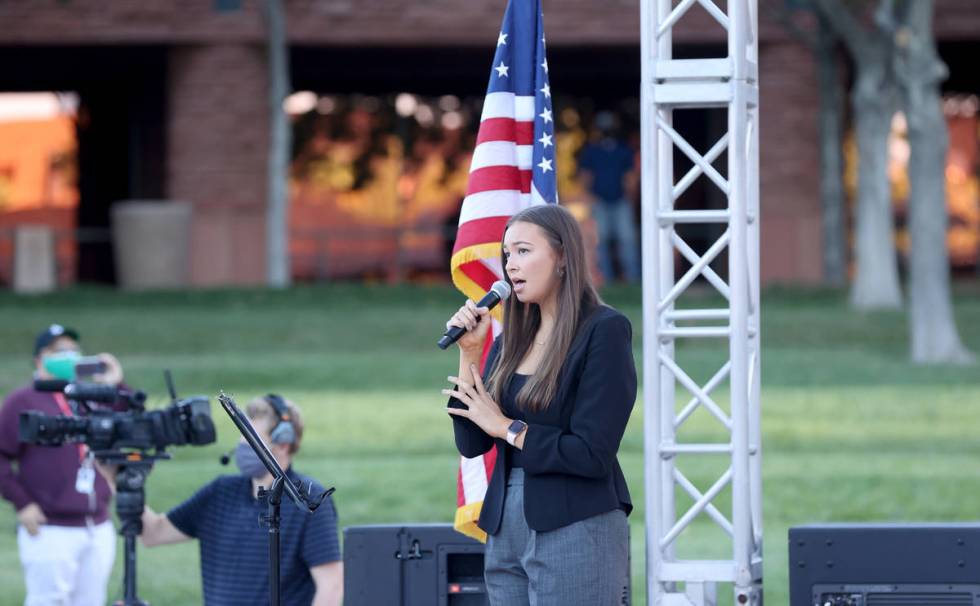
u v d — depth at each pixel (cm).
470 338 1390
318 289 6838
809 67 7212
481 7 7244
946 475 3672
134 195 8219
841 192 7181
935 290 5650
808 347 5891
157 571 2991
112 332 5834
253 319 6147
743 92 1678
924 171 5744
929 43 5803
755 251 1752
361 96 8181
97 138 8256
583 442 1320
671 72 1691
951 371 5325
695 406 1684
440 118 8219
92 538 2217
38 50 7506
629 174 8131
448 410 1384
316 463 3828
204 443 1811
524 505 1345
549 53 7750
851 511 3325
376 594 1680
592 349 1338
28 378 5041
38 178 8275
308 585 1738
